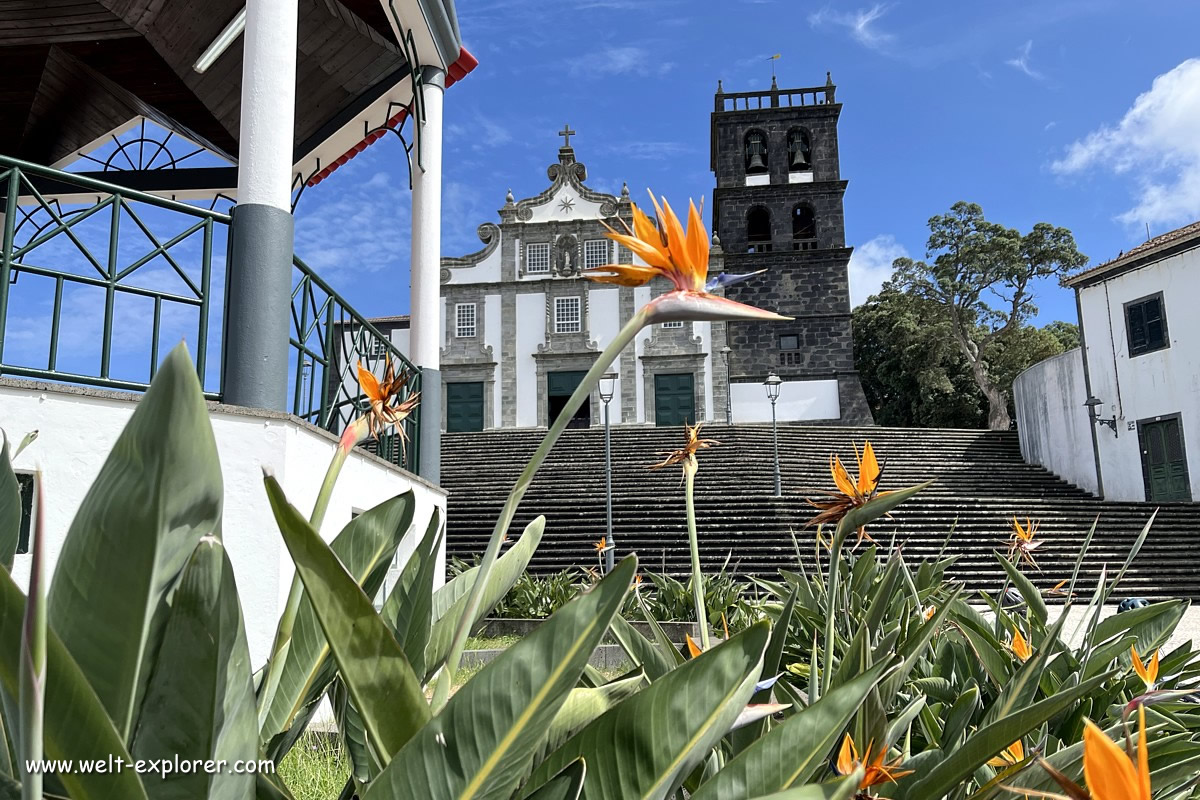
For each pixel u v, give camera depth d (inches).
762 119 1336.1
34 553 22.4
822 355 1213.7
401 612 47.9
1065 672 87.0
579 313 1167.6
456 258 1194.0
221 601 28.4
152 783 29.7
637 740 35.3
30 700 22.1
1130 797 19.6
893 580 67.0
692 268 34.8
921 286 1413.6
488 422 1148.5
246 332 141.6
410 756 32.0
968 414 1412.4
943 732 68.4
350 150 283.3
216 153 302.8
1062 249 1342.3
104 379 124.3
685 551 589.3
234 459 126.6
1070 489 784.3
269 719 49.5
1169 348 719.1
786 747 36.5
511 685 32.8
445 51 240.1
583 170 1198.9
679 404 1130.7
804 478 742.5
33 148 295.9
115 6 233.3
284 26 152.3
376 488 171.9
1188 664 101.8
